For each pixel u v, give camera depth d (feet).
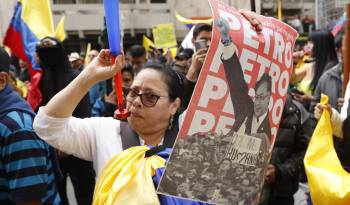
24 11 15.93
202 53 9.71
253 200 5.91
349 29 10.58
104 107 15.66
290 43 6.27
